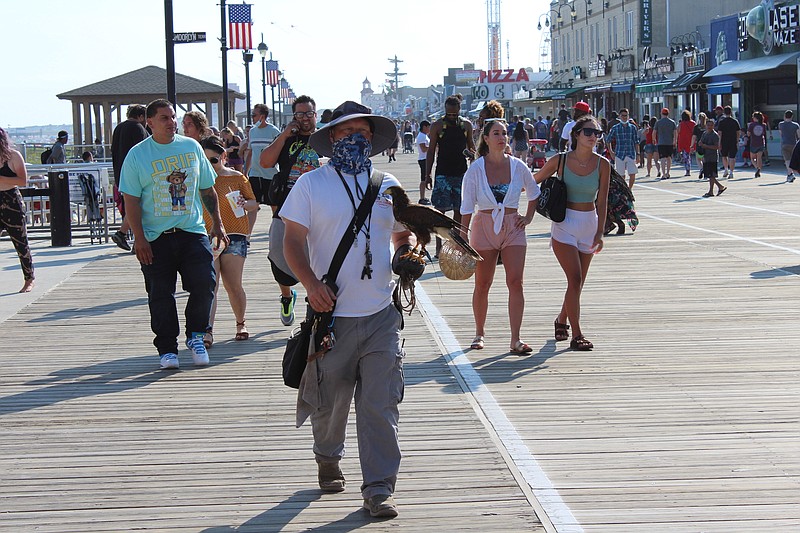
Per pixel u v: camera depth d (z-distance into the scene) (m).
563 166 8.79
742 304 10.89
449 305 11.28
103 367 8.58
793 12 36.66
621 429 6.56
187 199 8.43
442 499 5.39
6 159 12.27
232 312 11.13
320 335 5.10
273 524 5.11
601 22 63.22
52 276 14.09
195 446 6.38
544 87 79.94
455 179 13.37
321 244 5.17
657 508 5.23
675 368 8.16
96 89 43.72
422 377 8.03
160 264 8.46
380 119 5.28
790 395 7.30
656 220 19.72
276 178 8.89
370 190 5.17
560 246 8.90
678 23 54.56
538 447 6.23
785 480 5.61
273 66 58.00
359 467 5.95
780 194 24.88
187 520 5.18
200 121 9.47
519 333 8.98
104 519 5.20
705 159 25.00
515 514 5.18
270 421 6.91
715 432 6.46
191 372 8.36
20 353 9.17
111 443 6.46
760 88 41.53
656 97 53.12
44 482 5.75
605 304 11.06
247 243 9.69
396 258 5.18
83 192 18.39
